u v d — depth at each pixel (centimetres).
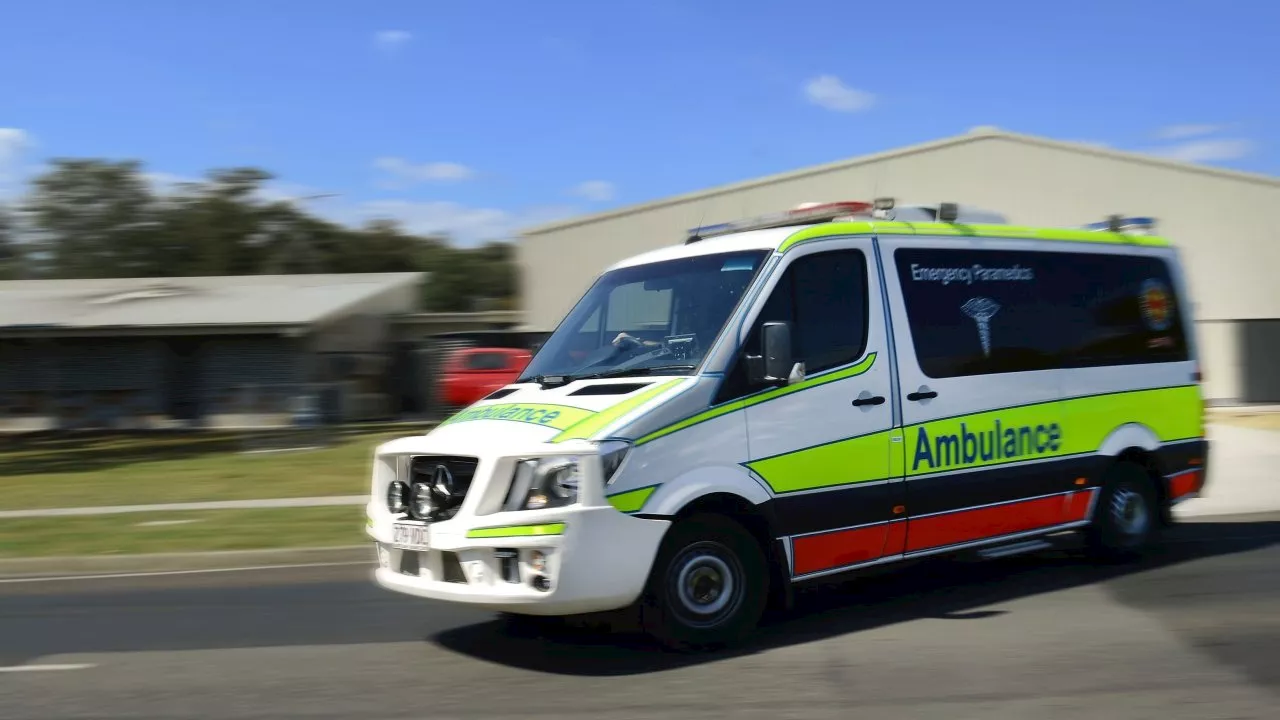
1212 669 570
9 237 5266
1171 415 841
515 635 686
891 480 679
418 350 2842
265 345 2805
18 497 1541
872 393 674
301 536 1108
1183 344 859
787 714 510
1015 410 742
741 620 625
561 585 561
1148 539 837
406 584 610
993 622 681
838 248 685
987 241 756
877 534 676
